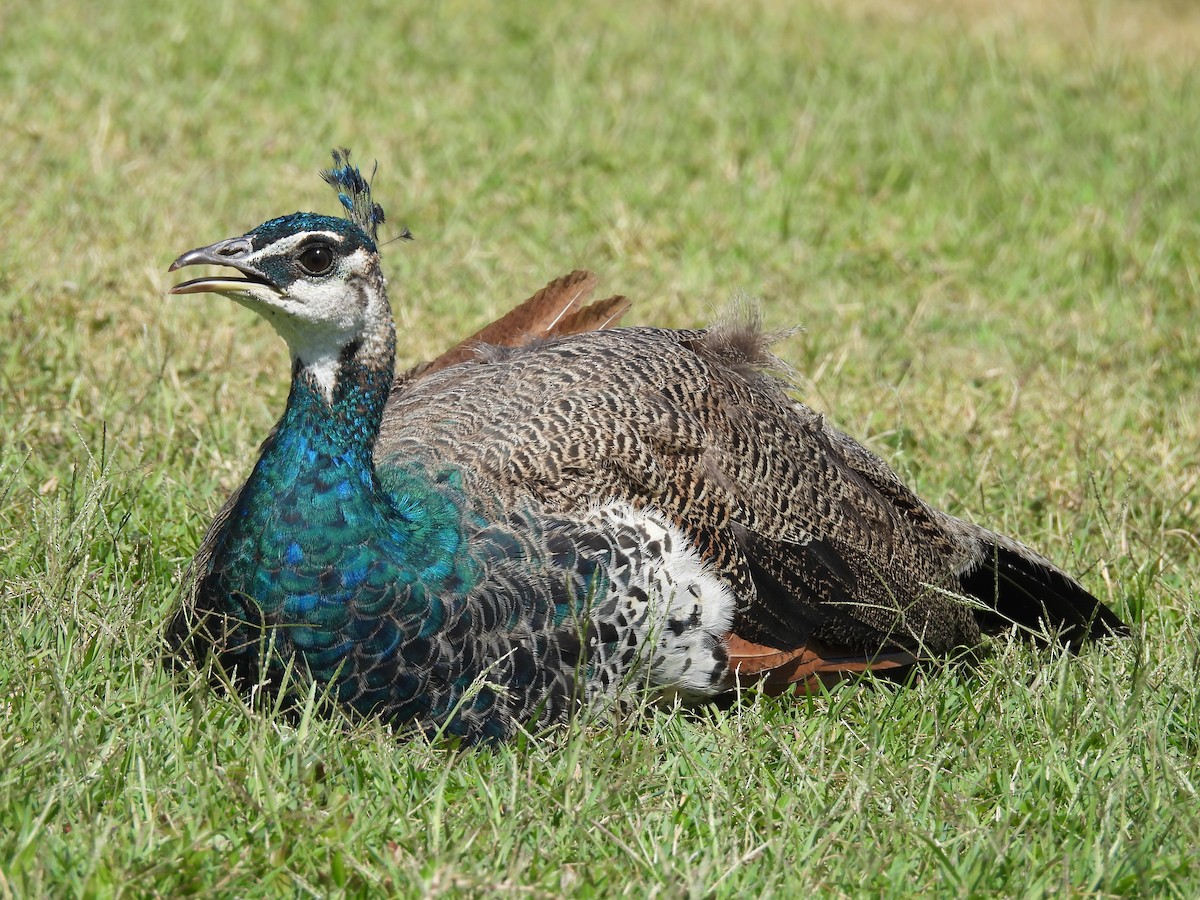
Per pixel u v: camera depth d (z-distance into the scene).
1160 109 22.67
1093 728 8.87
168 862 6.98
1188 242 17.89
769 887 7.21
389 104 20.11
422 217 17.09
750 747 8.55
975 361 14.97
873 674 10.00
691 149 19.73
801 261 16.86
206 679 8.41
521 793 7.87
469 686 8.40
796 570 9.49
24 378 12.42
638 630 8.72
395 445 9.23
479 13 24.16
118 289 14.23
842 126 20.70
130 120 18.38
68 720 7.61
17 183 16.31
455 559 8.43
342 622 8.27
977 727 8.97
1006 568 10.98
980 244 17.67
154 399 12.24
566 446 8.99
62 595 8.82
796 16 26.08
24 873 6.68
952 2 28.78
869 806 7.98
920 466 12.69
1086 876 7.58
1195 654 9.42
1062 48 25.80
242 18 22.20
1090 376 14.53
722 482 9.37
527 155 18.97
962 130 21.06
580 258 16.38
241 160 17.89
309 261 8.34
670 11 25.52
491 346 10.58
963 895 7.31
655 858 7.37
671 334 10.47
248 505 8.39
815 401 13.55
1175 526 12.11
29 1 21.81
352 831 7.36
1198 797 8.15
